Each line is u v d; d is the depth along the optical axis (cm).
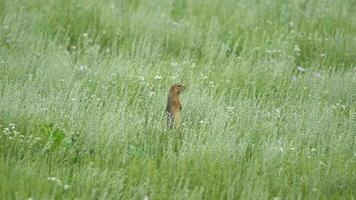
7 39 2786
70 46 2895
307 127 2120
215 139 1953
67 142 1897
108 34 2948
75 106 2078
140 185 1680
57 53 2695
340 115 2314
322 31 3272
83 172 1728
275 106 2347
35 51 2647
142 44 2825
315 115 2206
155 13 3234
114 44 2811
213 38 2973
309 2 3609
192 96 2244
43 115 2058
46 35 2897
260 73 2608
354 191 1773
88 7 3172
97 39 2892
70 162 1845
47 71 2425
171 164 1797
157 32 2988
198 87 2400
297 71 2766
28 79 2309
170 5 3412
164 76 2494
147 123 2089
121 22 3066
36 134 1931
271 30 3181
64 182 1694
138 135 2011
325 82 2577
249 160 1880
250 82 2480
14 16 3002
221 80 2491
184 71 2562
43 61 2519
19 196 1598
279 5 3544
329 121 2181
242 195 1653
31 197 1586
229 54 2911
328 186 1786
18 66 2441
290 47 2969
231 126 2073
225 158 1862
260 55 2838
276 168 1845
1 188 1628
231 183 1720
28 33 2927
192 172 1753
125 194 1659
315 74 2656
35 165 1750
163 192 1658
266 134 2081
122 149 1912
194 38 2980
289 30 3266
